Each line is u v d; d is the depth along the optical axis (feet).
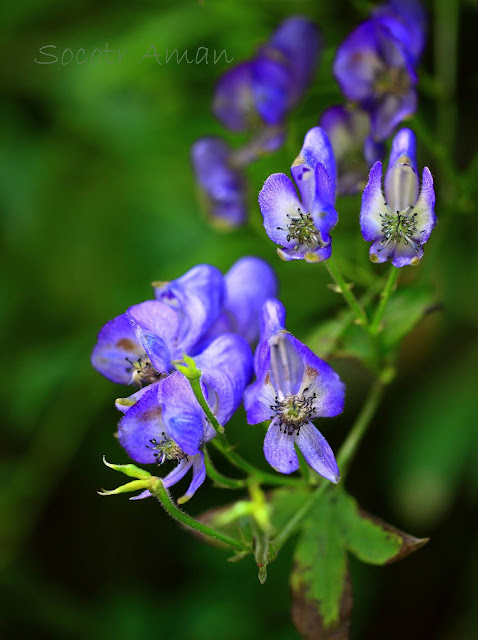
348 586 1.66
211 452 2.01
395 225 1.57
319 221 1.56
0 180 2.13
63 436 2.15
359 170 1.77
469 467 1.92
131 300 2.09
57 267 2.14
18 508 2.18
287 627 2.06
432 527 2.06
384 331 1.74
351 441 1.72
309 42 1.91
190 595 2.12
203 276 1.65
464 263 1.98
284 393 1.56
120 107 2.10
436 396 1.97
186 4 2.06
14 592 2.17
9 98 2.14
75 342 2.10
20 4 2.08
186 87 2.06
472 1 1.97
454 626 2.05
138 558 2.22
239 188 1.96
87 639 2.15
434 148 1.84
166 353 1.57
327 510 1.68
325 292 1.98
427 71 2.00
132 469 1.51
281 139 1.93
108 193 2.14
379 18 1.78
